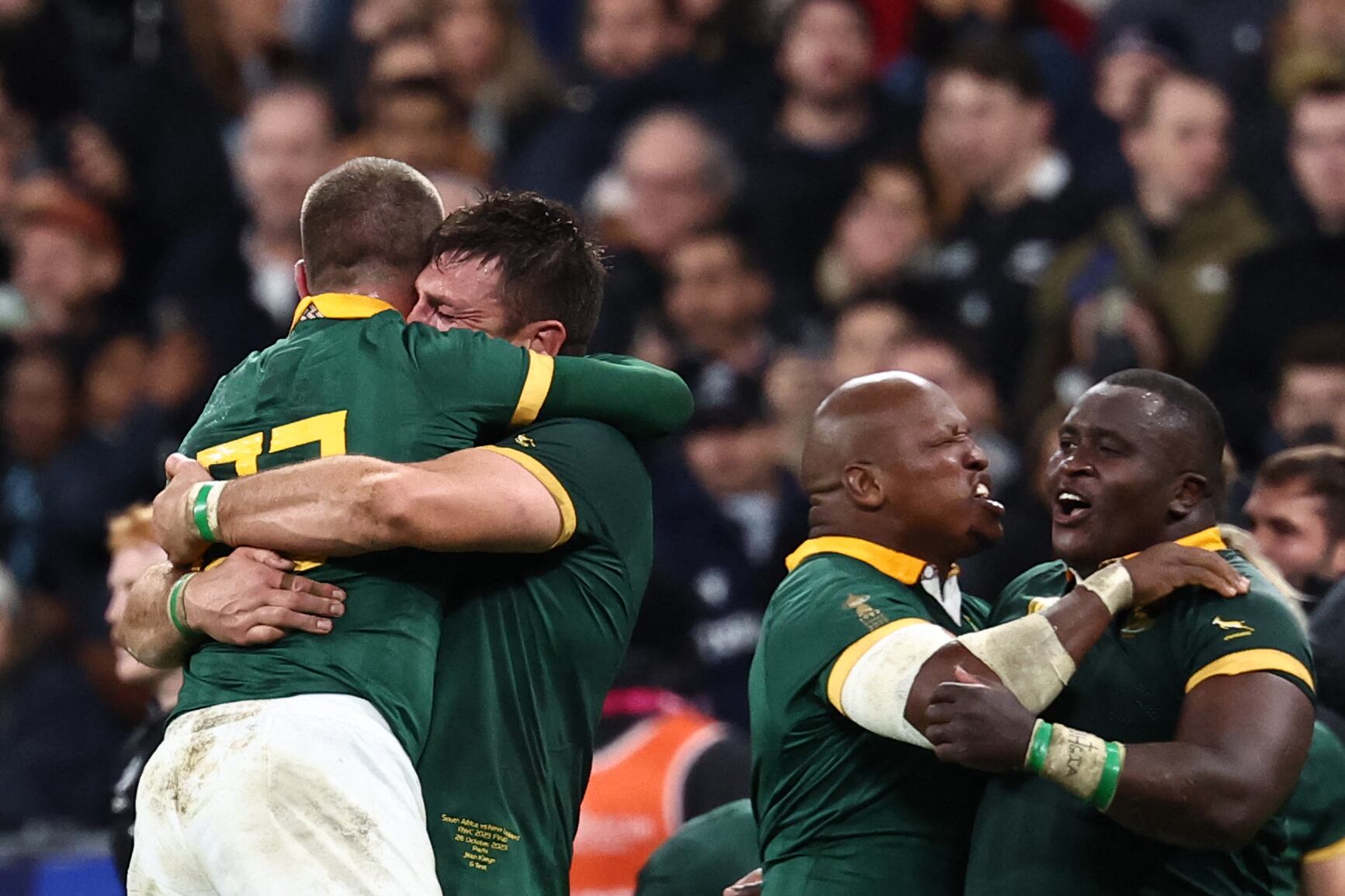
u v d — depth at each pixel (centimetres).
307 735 1195
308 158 3334
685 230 3200
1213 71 3303
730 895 1370
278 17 3669
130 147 3628
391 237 1323
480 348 1277
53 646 2950
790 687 1220
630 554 1320
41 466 3203
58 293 3412
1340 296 2812
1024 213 3081
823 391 2975
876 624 1184
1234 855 1159
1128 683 1159
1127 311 2828
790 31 3347
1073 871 1149
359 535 1205
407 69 3306
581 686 1310
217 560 1275
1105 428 1196
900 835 1211
